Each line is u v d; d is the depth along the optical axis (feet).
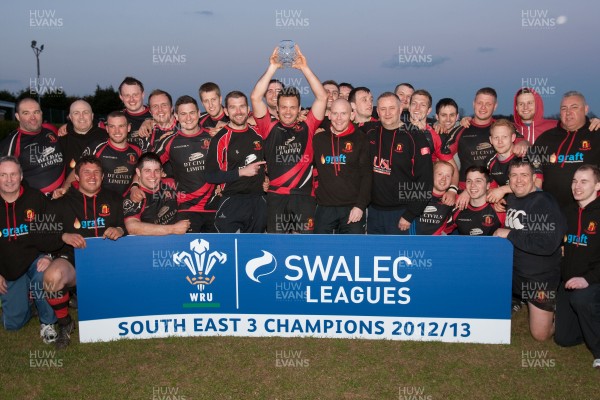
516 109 20.53
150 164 17.52
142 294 15.74
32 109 19.27
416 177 18.06
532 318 15.43
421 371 13.42
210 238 15.66
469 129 19.83
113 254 15.52
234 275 15.76
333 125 17.49
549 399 12.01
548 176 18.02
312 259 15.55
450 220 18.63
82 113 20.13
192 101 18.85
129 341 15.56
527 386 12.64
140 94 21.83
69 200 16.22
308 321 15.78
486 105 19.16
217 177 18.37
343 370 13.46
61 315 15.26
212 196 19.65
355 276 15.51
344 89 26.50
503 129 17.89
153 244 15.66
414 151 17.89
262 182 19.15
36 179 19.63
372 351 14.70
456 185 19.81
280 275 15.69
